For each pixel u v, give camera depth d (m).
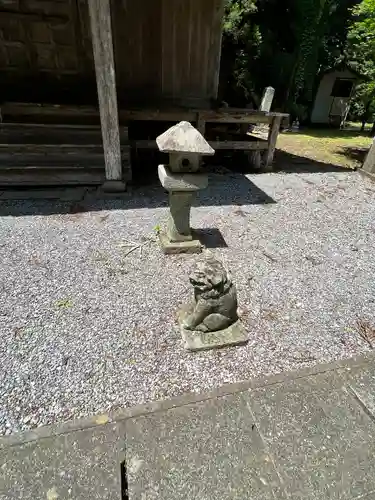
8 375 1.70
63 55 4.78
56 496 1.21
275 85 11.20
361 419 1.55
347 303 2.40
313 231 3.52
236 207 4.05
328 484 1.28
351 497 1.25
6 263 2.66
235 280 2.59
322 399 1.63
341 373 1.79
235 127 6.34
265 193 4.57
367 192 4.80
